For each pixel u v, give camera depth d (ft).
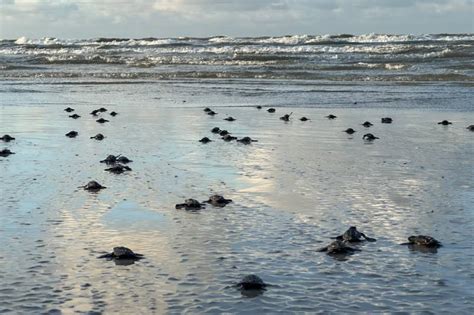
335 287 25.04
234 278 25.99
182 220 34.32
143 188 41.70
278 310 22.91
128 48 252.01
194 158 52.54
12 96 107.04
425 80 126.72
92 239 30.99
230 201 38.27
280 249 29.55
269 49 216.33
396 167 48.75
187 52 221.87
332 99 100.22
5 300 23.80
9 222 33.78
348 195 39.86
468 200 38.22
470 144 59.11
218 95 108.06
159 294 24.39
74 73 156.46
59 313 22.70
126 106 93.30
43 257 28.37
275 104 94.99
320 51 201.67
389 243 30.40
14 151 56.08
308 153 55.01
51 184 42.70
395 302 23.59
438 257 28.35
